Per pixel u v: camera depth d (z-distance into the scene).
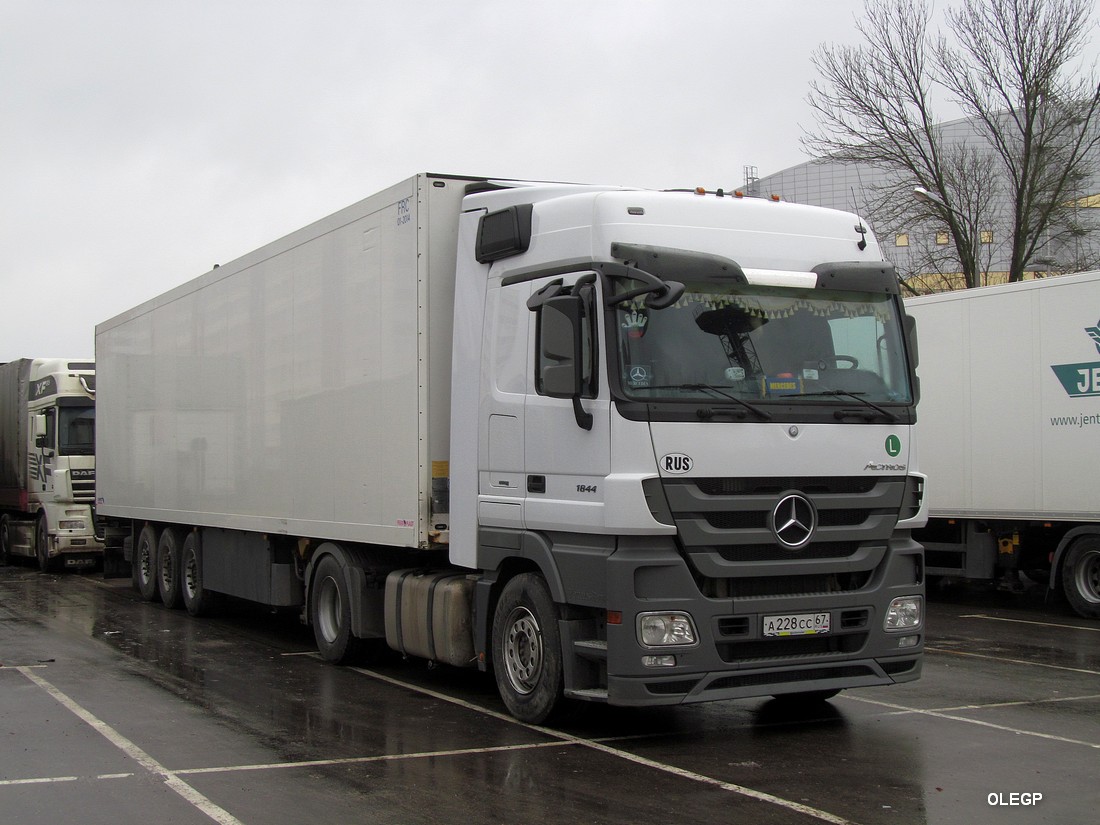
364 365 9.98
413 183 9.21
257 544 12.76
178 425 14.89
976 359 15.55
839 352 7.91
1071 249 29.50
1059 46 27.45
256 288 12.38
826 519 7.63
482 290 8.62
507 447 8.21
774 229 8.02
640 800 6.27
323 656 11.09
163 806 6.21
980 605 16.30
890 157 29.72
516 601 8.24
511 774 6.84
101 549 22.88
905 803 6.19
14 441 25.56
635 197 7.64
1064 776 6.75
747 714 8.61
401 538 9.31
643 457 7.16
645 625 7.12
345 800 6.29
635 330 7.32
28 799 6.37
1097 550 14.10
